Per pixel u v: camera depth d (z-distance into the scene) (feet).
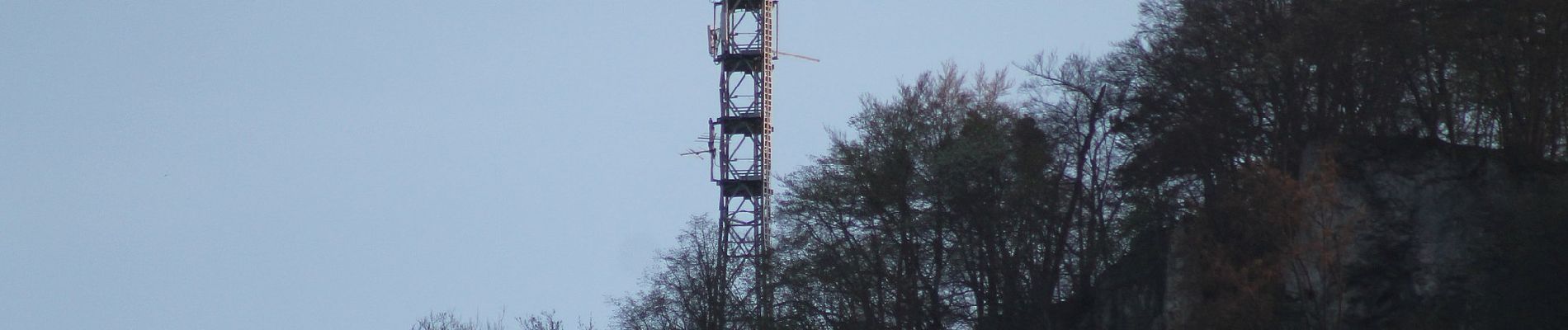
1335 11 628.28
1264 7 653.30
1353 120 625.82
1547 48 598.75
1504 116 620.90
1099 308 652.48
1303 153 612.29
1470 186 594.65
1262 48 641.81
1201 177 645.51
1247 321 567.18
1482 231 584.81
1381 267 586.86
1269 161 619.67
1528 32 599.98
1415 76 638.12
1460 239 586.45
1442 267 583.17
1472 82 625.00
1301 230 580.71
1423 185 596.70
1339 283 572.92
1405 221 592.19
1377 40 621.31
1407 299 583.17
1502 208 582.76
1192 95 654.53
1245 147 638.12
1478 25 604.08
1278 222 580.71
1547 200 569.23
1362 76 628.28
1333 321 575.79
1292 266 572.92
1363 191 597.93
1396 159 603.67
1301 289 569.23
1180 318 590.96
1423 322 575.79
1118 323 642.22
